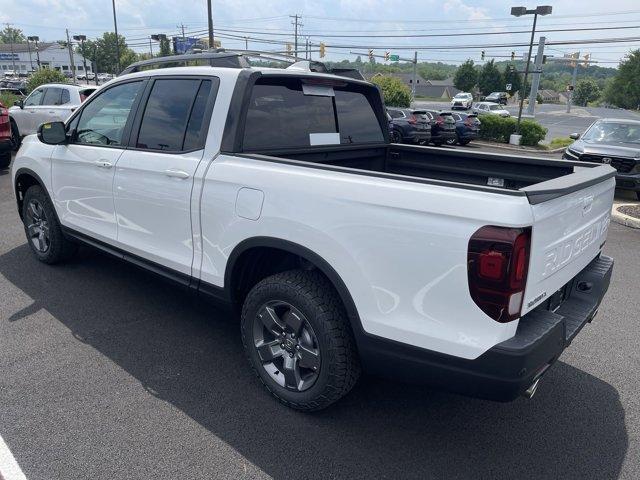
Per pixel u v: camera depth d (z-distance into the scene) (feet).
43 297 14.67
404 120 66.13
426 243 7.76
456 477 8.59
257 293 10.01
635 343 13.51
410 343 8.18
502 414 10.34
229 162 10.38
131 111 12.75
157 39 167.43
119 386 10.66
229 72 10.97
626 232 25.66
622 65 356.79
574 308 10.02
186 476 8.37
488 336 7.51
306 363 9.62
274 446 9.13
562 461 9.05
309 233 8.97
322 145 12.64
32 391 10.36
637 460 9.12
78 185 14.21
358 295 8.57
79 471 8.36
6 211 23.91
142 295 15.10
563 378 11.75
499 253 7.18
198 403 10.22
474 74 298.15
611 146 34.81
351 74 14.21
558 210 8.01
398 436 9.55
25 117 41.14
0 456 8.60
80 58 346.95
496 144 88.53
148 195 11.92
